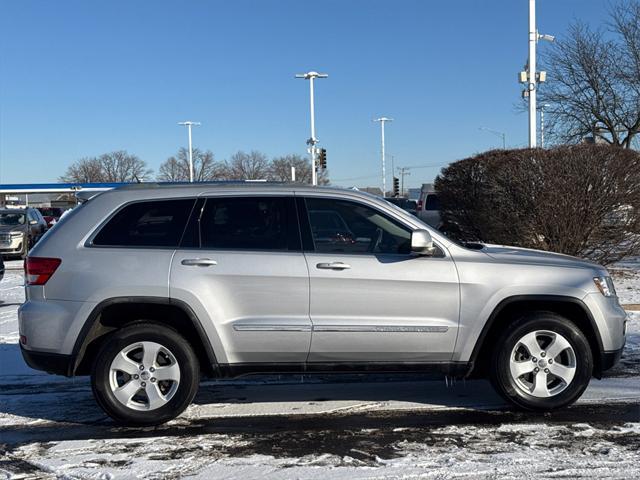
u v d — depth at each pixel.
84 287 5.42
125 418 5.46
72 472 4.61
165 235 5.59
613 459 4.73
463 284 5.64
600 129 24.25
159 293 5.43
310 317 5.52
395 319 5.59
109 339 5.45
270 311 5.51
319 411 6.00
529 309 5.92
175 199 5.69
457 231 15.18
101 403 5.44
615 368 7.37
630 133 23.53
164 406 5.48
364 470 4.58
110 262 5.47
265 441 5.22
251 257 5.53
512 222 12.96
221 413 5.96
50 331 5.42
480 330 5.67
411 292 5.59
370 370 5.66
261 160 73.38
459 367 5.72
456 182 14.70
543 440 5.15
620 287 12.45
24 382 7.05
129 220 5.61
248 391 6.66
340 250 5.64
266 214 5.69
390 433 5.38
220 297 5.48
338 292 5.53
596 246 12.84
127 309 5.57
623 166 12.31
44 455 4.94
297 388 6.77
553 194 12.36
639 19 22.81
